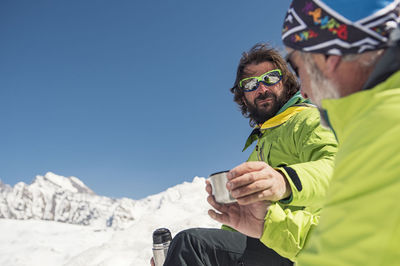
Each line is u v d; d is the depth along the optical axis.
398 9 0.78
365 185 0.59
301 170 1.12
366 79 0.79
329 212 0.64
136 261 4.92
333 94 0.85
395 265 0.55
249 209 1.26
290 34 0.92
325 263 0.60
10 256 10.83
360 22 0.77
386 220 0.56
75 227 28.95
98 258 5.16
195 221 5.82
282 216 1.32
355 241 0.58
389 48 0.74
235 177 1.06
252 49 2.53
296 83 2.44
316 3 0.84
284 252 1.32
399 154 0.58
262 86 2.39
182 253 1.56
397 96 0.64
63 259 10.52
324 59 0.85
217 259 1.57
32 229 25.97
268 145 2.08
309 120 1.80
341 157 0.67
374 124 0.63
